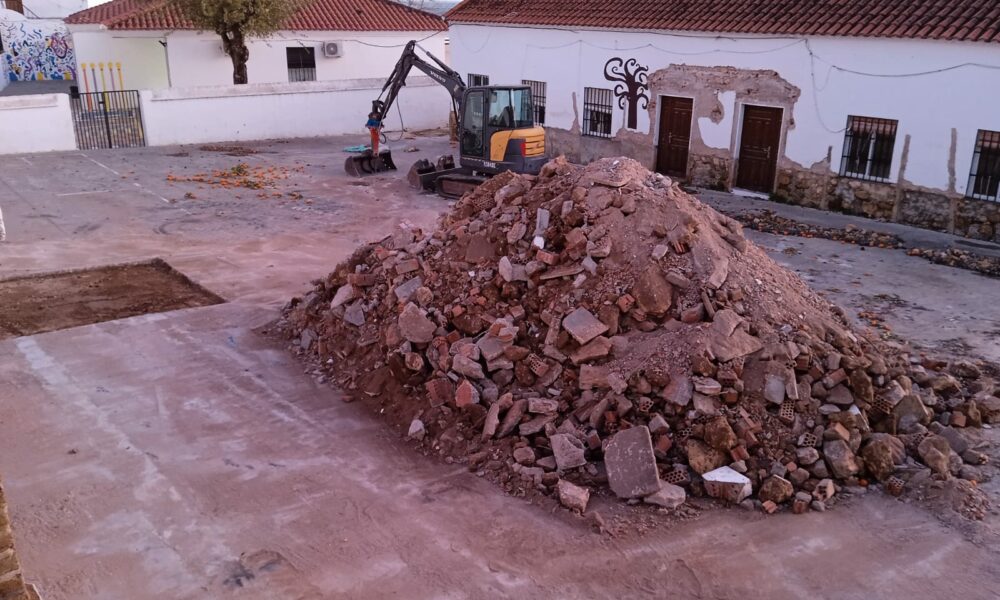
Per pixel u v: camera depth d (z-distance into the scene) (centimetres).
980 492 656
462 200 1002
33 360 928
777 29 1748
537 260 837
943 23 1520
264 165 2289
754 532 614
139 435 760
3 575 420
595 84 2241
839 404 725
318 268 1321
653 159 2123
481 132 1814
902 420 734
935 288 1218
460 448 735
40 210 1686
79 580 553
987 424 776
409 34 3516
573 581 559
